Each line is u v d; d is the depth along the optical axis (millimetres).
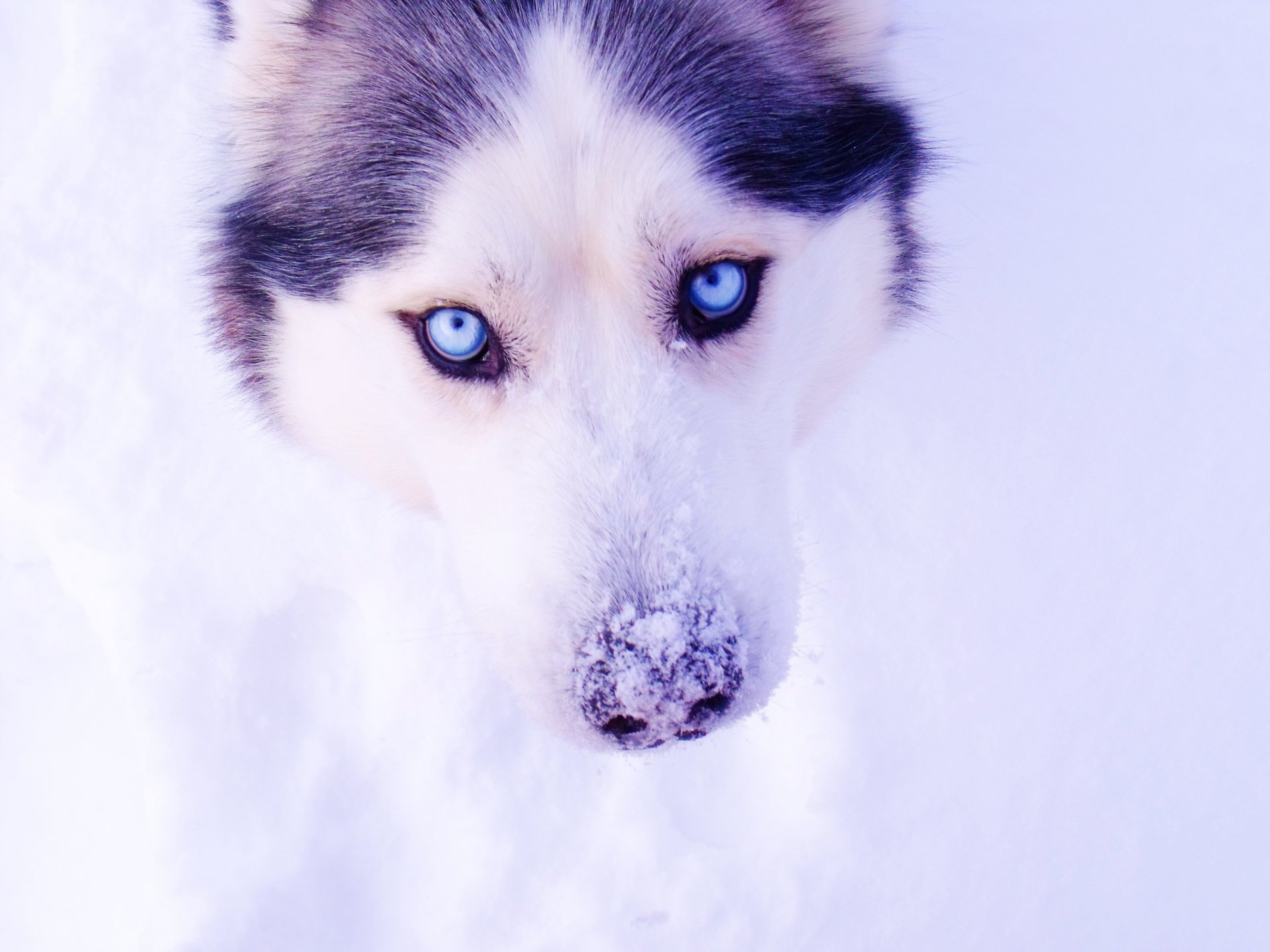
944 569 648
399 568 667
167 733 651
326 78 539
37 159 724
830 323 573
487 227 514
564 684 518
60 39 766
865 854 622
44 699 668
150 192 711
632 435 520
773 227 531
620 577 512
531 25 521
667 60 524
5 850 650
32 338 697
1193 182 693
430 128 521
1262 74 710
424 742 648
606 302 523
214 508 676
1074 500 653
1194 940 611
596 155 513
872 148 560
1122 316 673
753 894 622
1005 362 668
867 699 635
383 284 528
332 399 578
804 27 552
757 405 547
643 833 633
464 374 535
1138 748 626
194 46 646
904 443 662
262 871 629
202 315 610
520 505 523
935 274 633
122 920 637
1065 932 613
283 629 667
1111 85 707
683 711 516
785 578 540
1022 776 625
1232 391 664
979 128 700
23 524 687
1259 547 645
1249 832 618
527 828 637
